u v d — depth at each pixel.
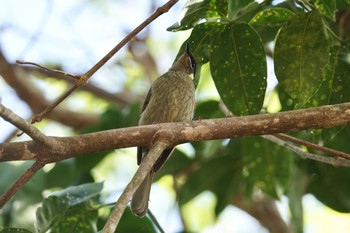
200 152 12.30
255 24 8.90
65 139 7.22
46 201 9.23
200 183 12.52
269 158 11.33
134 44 16.48
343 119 7.51
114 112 12.48
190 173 12.77
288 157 11.28
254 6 8.81
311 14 8.36
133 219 9.52
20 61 7.02
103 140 7.33
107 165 15.50
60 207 9.23
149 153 7.27
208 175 12.51
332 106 7.58
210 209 16.30
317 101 9.09
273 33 10.49
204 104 11.70
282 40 8.39
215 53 8.57
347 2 9.05
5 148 7.02
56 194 9.30
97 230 10.08
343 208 11.78
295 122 7.51
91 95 17.42
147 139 7.46
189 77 10.25
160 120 9.99
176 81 10.10
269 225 14.51
